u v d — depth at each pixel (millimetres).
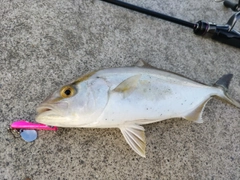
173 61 528
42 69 457
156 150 438
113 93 384
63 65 470
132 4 559
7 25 477
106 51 501
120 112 388
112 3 529
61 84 456
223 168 456
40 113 363
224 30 540
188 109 439
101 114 381
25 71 450
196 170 443
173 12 586
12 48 462
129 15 545
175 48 540
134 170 418
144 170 422
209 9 614
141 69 411
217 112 493
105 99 380
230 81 527
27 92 434
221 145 470
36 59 463
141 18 548
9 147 392
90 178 400
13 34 473
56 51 478
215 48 563
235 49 574
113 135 429
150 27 545
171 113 426
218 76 540
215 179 446
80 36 501
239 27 614
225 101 471
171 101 419
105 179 404
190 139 459
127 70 403
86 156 410
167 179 427
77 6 524
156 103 407
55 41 486
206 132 472
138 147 402
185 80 432
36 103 430
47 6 510
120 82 391
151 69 416
